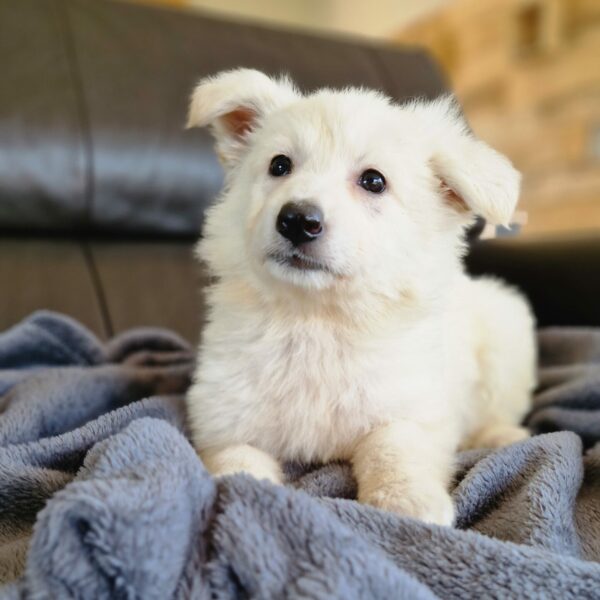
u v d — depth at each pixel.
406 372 1.14
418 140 1.22
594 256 1.86
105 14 2.03
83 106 1.89
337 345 1.13
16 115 1.80
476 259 2.12
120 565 0.63
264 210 1.12
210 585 0.67
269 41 2.20
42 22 1.92
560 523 0.87
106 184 1.92
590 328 1.83
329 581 0.63
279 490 0.74
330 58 2.22
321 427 1.11
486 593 0.70
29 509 0.93
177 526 0.68
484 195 1.13
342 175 1.14
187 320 1.98
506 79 3.05
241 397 1.12
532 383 1.63
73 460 1.03
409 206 1.18
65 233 1.97
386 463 0.97
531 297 1.99
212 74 2.06
